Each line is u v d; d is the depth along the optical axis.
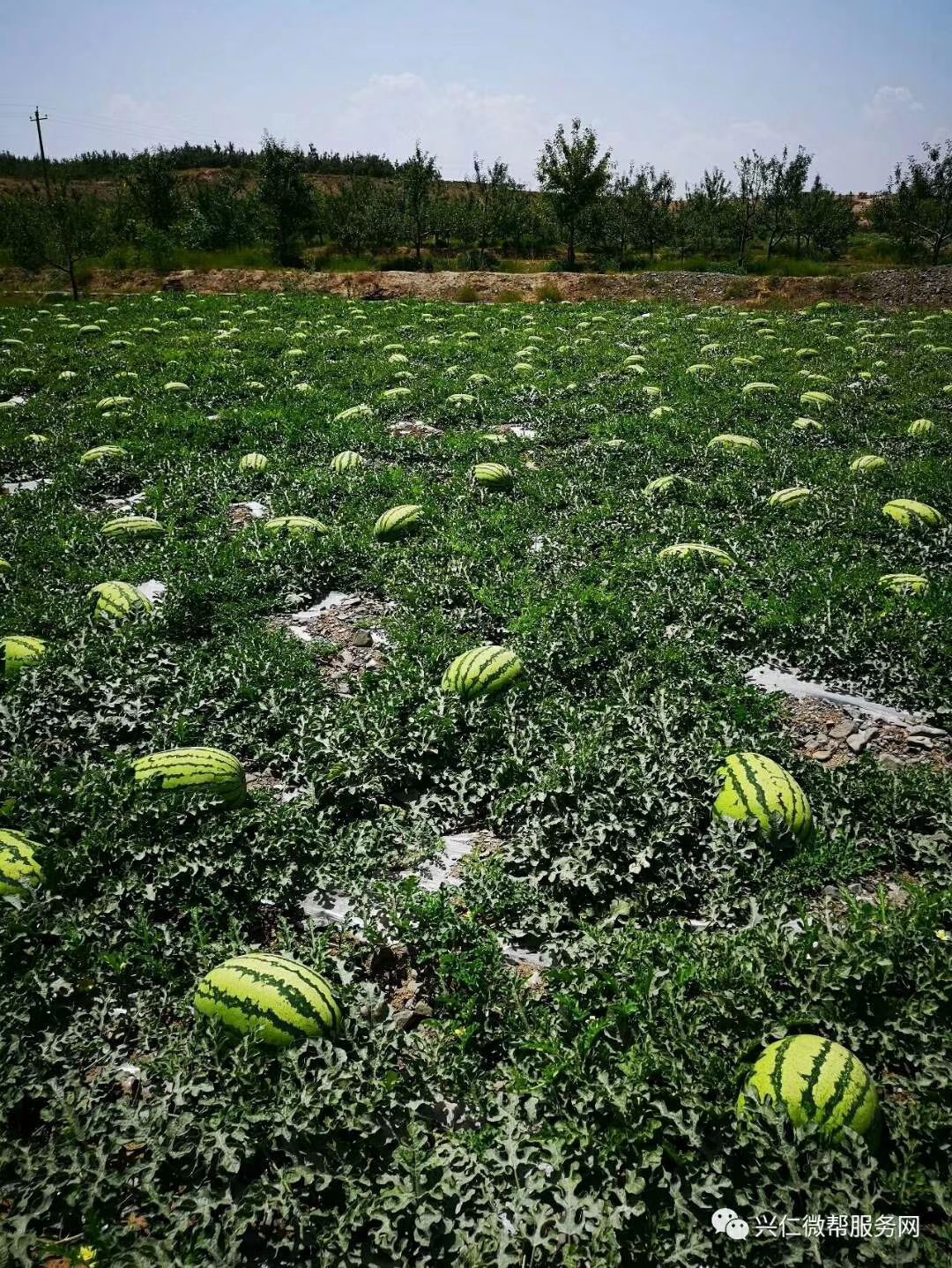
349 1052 4.25
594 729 6.50
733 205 54.69
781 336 25.55
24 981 4.47
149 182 50.47
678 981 4.41
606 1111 3.85
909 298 33.34
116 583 8.97
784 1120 3.66
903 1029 4.18
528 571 9.66
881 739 6.99
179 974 4.80
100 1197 3.60
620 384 18.98
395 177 54.75
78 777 6.12
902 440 14.92
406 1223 3.59
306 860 5.62
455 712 6.76
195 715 7.17
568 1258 3.40
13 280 43.56
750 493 11.98
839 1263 3.29
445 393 18.30
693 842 5.70
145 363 21.55
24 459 14.46
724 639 8.29
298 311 32.88
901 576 9.05
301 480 12.97
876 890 5.31
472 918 5.19
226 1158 3.68
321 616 9.23
